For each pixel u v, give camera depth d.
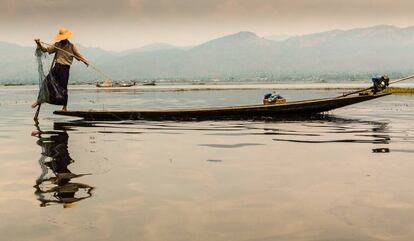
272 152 11.29
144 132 15.73
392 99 38.09
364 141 13.09
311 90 64.88
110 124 18.56
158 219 6.16
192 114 20.59
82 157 10.76
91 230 5.75
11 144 13.06
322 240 5.39
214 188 7.73
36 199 7.08
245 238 5.48
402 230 5.69
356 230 5.70
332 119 20.25
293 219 6.13
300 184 7.95
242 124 18.17
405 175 8.53
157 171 9.09
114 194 7.37
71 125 18.39
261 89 75.31
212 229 5.79
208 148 12.02
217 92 62.59
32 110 28.83
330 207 6.62
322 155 10.78
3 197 7.20
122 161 10.20
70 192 7.49
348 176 8.50
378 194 7.27
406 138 13.66
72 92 68.88
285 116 21.22
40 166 9.66
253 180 8.27
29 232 5.68
